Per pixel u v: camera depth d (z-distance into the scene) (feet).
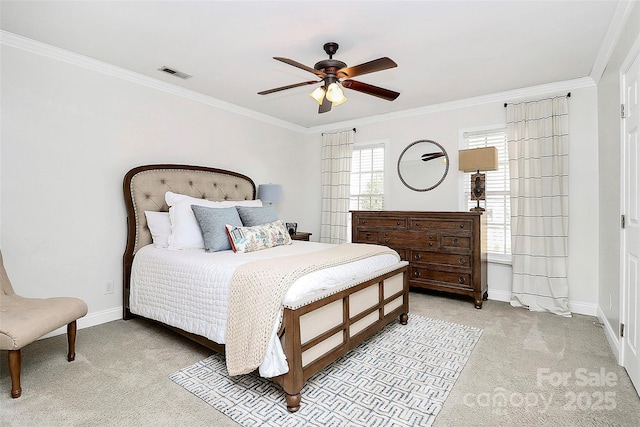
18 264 8.47
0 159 8.16
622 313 7.38
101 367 7.25
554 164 11.22
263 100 13.34
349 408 5.81
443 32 7.95
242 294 6.39
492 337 8.98
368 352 8.06
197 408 5.80
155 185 10.92
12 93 8.32
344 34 8.06
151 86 11.18
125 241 10.57
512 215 12.00
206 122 12.98
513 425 5.34
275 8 6.98
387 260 9.50
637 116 6.56
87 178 9.70
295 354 5.74
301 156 17.93
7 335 5.80
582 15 7.20
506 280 12.62
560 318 10.54
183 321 7.82
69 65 9.28
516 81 11.18
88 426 5.30
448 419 5.49
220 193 13.03
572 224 11.21
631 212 7.00
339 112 14.98
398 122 14.98
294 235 14.78
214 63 9.84
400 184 14.92
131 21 7.54
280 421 5.45
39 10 7.09
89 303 9.76
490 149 11.55
